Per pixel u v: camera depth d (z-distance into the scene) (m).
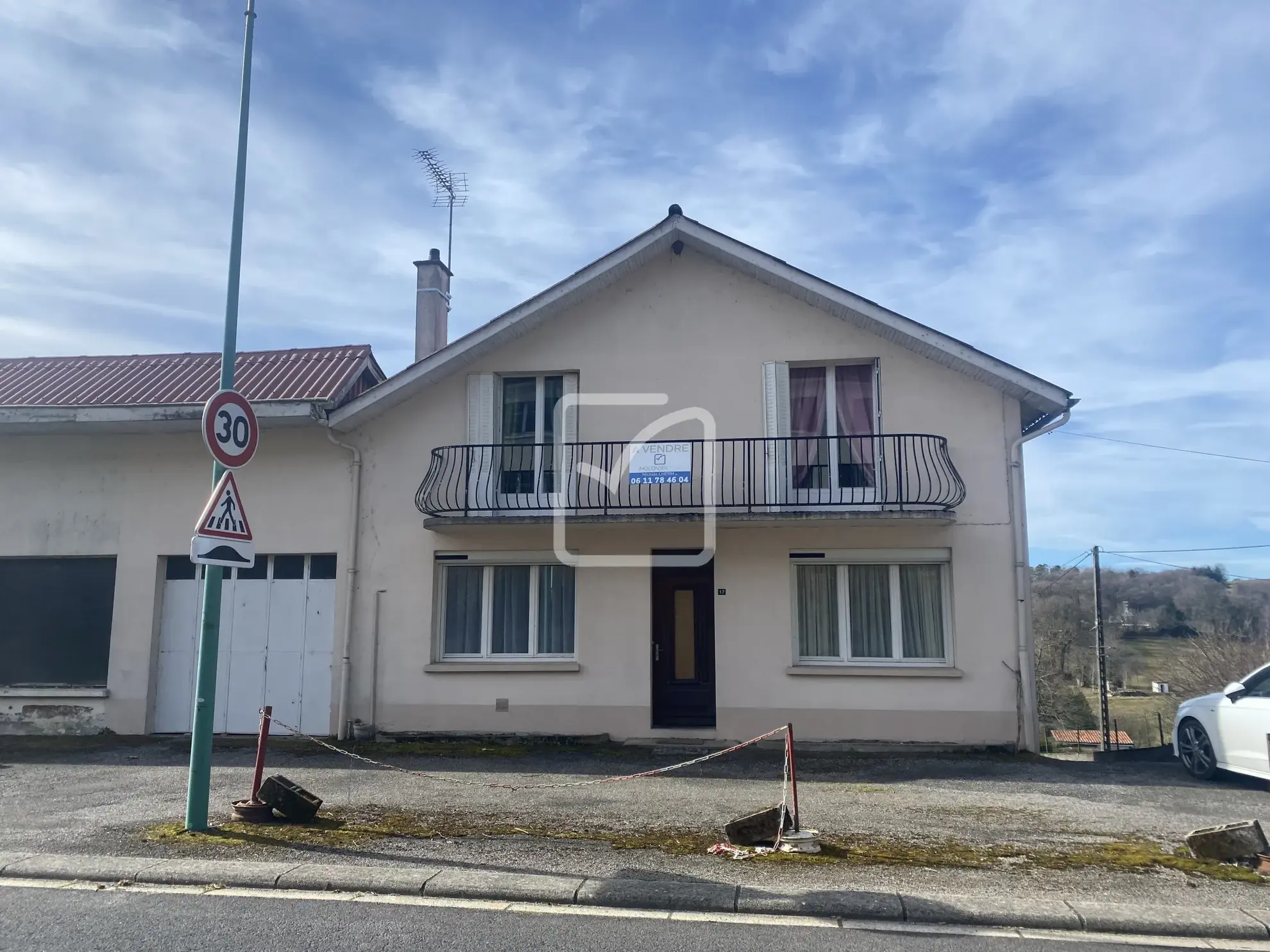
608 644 12.30
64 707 13.02
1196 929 5.36
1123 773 10.20
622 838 7.18
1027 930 5.42
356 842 6.96
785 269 12.09
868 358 12.38
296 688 12.84
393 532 12.87
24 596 13.51
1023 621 11.61
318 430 13.17
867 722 11.72
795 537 12.16
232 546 7.36
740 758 11.15
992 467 11.92
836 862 6.52
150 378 14.35
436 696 12.45
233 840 7.00
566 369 12.91
